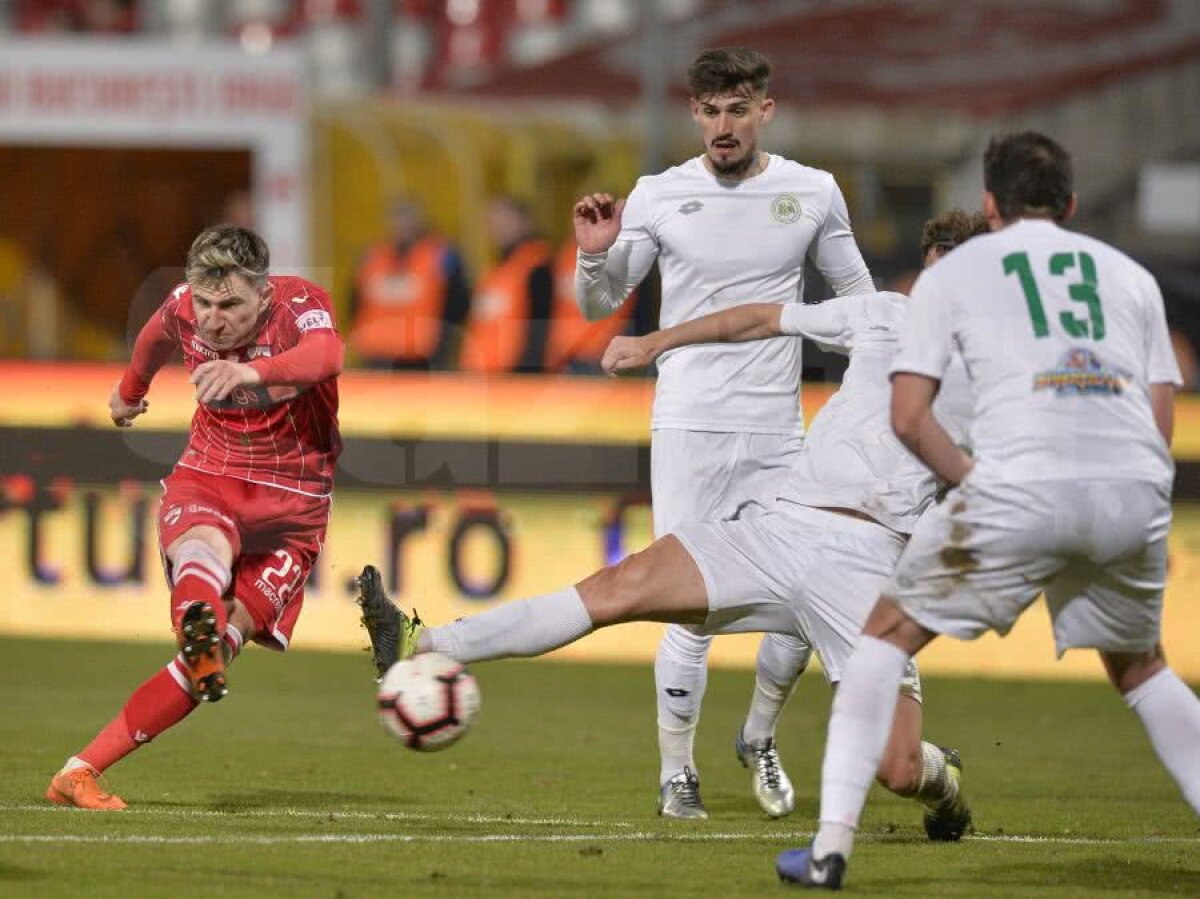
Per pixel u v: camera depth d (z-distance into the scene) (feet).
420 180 183.62
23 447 137.69
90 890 53.26
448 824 69.67
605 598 62.13
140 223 192.65
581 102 199.41
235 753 91.71
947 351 55.62
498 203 167.22
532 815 73.87
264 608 69.56
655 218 78.18
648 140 182.29
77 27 226.58
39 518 138.51
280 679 124.26
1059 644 57.47
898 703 64.18
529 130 184.96
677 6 220.02
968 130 196.54
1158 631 57.72
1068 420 54.49
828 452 63.62
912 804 81.20
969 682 131.85
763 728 77.05
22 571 139.03
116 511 137.49
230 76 184.96
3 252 191.31
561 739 100.48
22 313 191.21
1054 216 57.36
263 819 68.80
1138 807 81.46
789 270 77.97
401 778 84.64
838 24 215.10
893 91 205.05
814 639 62.69
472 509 134.10
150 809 70.85
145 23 231.30
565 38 237.04
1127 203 202.18
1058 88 205.57
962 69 208.85
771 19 215.92
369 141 184.65
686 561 62.23
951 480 55.57
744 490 77.77
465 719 60.75
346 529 135.64
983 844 68.18
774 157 78.64
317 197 184.85
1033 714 115.96
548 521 133.69
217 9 232.73
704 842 66.64
